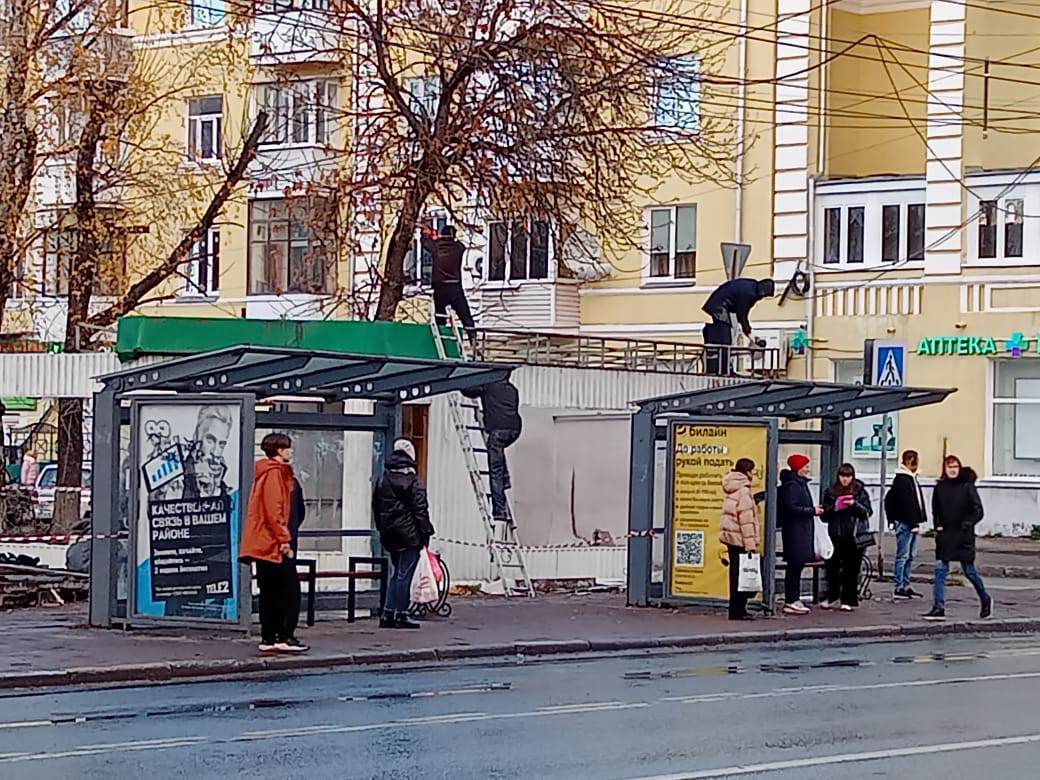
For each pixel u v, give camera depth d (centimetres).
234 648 1706
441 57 2786
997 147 3834
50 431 3247
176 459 1803
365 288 3130
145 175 3002
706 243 4038
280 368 1808
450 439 2494
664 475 2359
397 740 1190
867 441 3922
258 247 4328
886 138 4125
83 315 2897
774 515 2183
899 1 4103
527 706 1385
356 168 3061
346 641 1811
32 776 1036
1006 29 3853
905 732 1266
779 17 3919
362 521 2486
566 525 2702
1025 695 1503
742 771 1082
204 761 1093
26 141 2756
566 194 2822
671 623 2086
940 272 3819
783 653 1883
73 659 1600
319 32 3158
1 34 2720
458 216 2942
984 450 3775
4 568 2288
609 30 3003
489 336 2716
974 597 2573
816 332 3950
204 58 3219
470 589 2459
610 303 4141
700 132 3222
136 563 1823
